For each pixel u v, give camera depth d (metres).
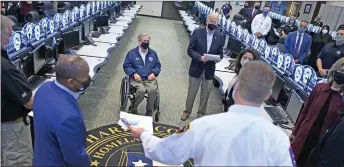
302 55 4.88
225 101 2.81
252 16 8.17
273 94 3.27
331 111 2.31
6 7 6.84
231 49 5.39
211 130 1.07
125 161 2.20
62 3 8.22
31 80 3.22
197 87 3.62
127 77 3.66
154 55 3.81
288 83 3.33
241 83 1.10
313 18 13.19
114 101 4.21
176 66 6.36
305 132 2.43
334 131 2.20
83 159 1.45
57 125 1.36
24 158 2.00
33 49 3.27
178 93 4.81
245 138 1.04
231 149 1.03
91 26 6.06
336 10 10.84
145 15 14.44
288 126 2.81
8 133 1.86
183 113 3.88
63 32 4.53
